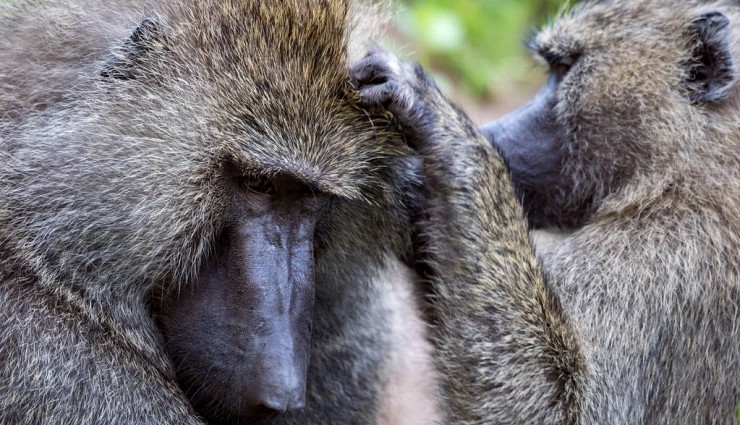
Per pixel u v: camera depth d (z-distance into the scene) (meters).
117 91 8.43
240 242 8.48
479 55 20.95
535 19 21.83
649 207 10.63
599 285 10.22
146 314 8.60
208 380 8.46
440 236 10.03
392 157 9.59
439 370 10.02
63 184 8.27
